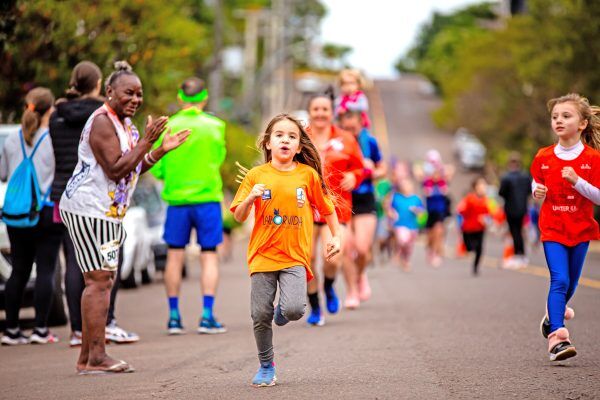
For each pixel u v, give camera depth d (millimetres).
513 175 47031
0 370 19375
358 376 17203
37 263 23234
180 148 24438
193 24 48844
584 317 25016
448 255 62156
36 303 23156
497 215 78188
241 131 72438
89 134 18094
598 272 42062
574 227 18375
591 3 66500
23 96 34406
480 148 165875
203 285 24562
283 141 16359
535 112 105312
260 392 15875
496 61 128500
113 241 18281
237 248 74688
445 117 175250
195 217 24516
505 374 17062
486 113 130500
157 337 23859
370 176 28422
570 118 18266
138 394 16062
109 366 18328
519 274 43281
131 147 18469
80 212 18078
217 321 26781
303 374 17578
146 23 41000
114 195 18172
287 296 16016
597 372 17031
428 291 35062
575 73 68375
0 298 24719
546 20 74688
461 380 16578
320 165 16844
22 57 34562
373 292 35094
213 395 15734
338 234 16953
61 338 24156
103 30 38312
